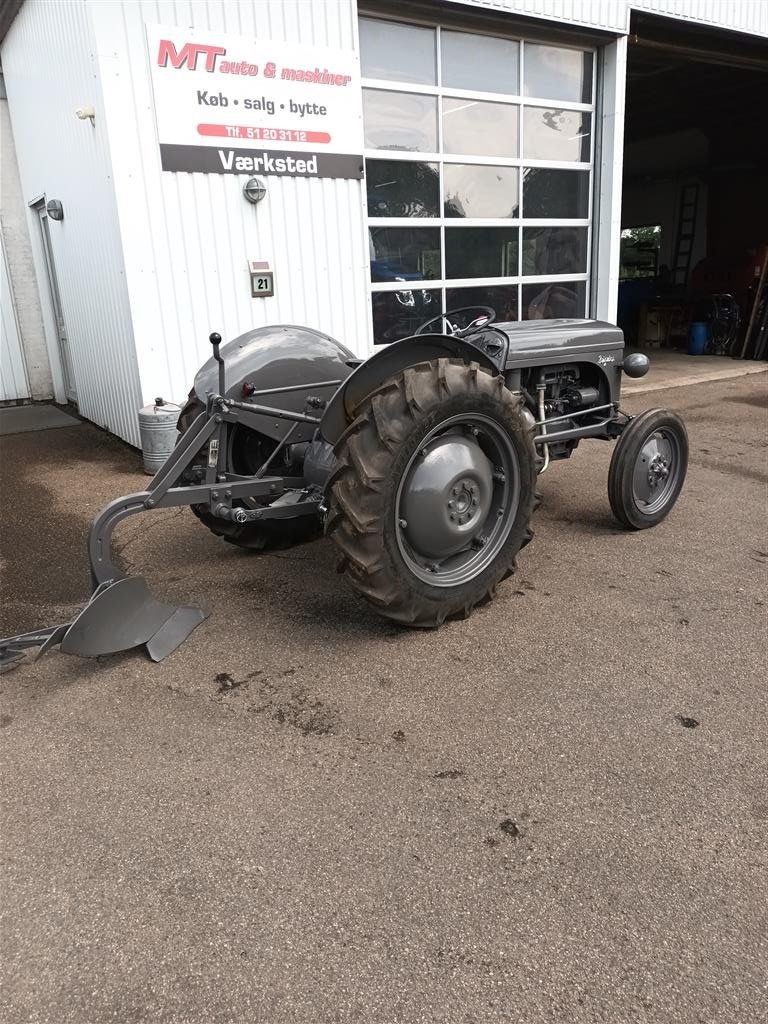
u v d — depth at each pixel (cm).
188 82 518
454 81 681
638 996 153
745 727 238
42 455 637
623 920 170
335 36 575
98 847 196
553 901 176
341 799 210
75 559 400
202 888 182
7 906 179
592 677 268
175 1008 153
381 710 251
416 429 270
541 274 790
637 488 405
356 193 616
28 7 641
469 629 306
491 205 732
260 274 576
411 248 684
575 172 791
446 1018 149
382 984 157
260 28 540
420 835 196
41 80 658
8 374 890
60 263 739
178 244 541
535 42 722
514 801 208
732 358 1122
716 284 1255
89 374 728
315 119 578
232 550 402
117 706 260
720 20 827
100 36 483
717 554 381
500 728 240
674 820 199
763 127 1376
